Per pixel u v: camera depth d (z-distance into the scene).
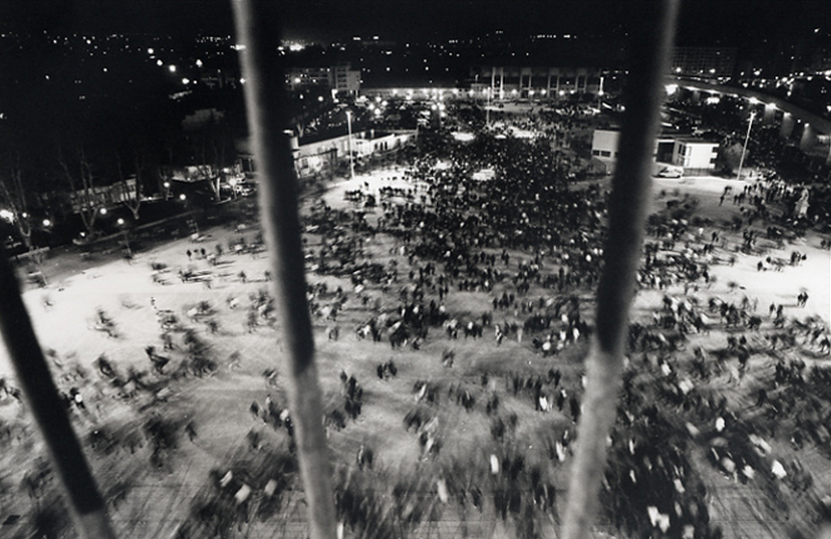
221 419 17.81
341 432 17.05
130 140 44.91
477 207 41.62
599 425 3.84
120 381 19.98
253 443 16.42
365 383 19.89
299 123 73.00
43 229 36.66
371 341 23.05
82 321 24.92
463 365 21.09
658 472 14.92
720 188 48.25
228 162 47.88
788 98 63.38
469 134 76.19
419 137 72.44
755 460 15.51
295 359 3.73
